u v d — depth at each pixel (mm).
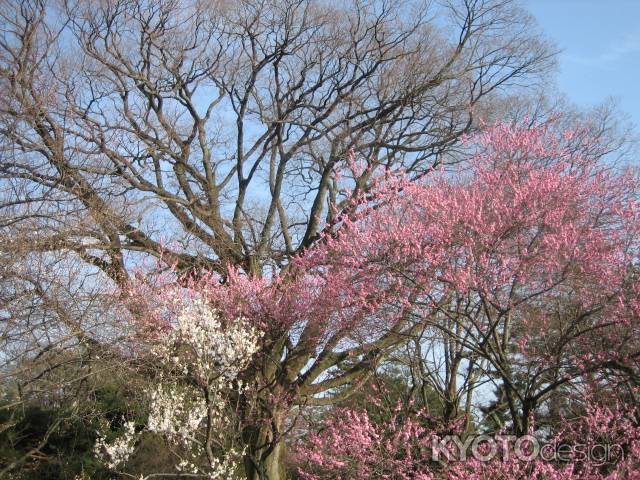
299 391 12750
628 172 10234
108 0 14414
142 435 13609
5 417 14281
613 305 8719
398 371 15055
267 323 12578
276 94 16938
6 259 10195
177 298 11805
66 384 11016
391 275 9781
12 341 10367
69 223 11508
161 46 15477
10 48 12656
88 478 13289
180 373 11688
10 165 11719
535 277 9250
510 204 9680
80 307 10969
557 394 9461
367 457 9852
